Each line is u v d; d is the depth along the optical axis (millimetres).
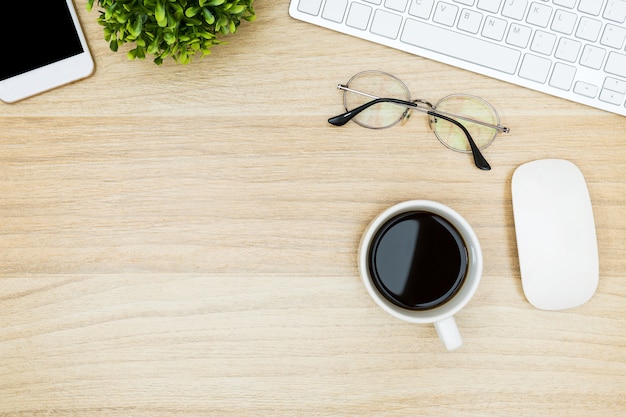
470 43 661
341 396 681
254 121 673
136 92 668
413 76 679
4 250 671
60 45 645
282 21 667
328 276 675
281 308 675
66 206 671
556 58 661
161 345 676
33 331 675
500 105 681
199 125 672
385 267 662
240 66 670
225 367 679
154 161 672
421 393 681
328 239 675
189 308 675
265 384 680
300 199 676
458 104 682
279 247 675
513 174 667
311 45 671
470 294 596
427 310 634
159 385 678
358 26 660
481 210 678
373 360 679
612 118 678
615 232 680
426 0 653
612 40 653
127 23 571
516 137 680
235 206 674
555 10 651
